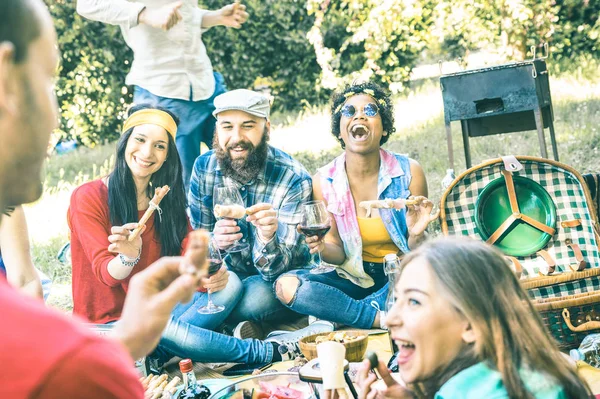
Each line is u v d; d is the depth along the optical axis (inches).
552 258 143.7
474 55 420.2
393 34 371.2
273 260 149.0
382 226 153.0
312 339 123.6
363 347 118.0
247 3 380.8
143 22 197.8
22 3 34.1
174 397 111.1
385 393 71.3
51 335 31.4
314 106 391.2
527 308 64.1
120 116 366.9
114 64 364.5
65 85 360.8
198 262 41.4
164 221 142.5
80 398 31.0
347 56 390.6
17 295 32.6
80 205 140.5
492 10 351.6
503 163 146.6
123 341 40.4
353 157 154.7
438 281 63.1
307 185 156.2
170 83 208.2
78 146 368.8
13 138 34.4
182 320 145.7
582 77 358.3
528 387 60.2
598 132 272.7
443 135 303.7
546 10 361.4
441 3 348.5
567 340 123.9
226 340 136.4
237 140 151.9
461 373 61.7
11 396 30.1
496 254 65.2
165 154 141.9
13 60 33.8
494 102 190.7
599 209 150.9
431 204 145.1
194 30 209.0
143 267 141.7
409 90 388.8
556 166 145.9
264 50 386.0
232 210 137.5
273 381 95.5
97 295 139.5
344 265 155.3
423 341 63.6
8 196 35.9
